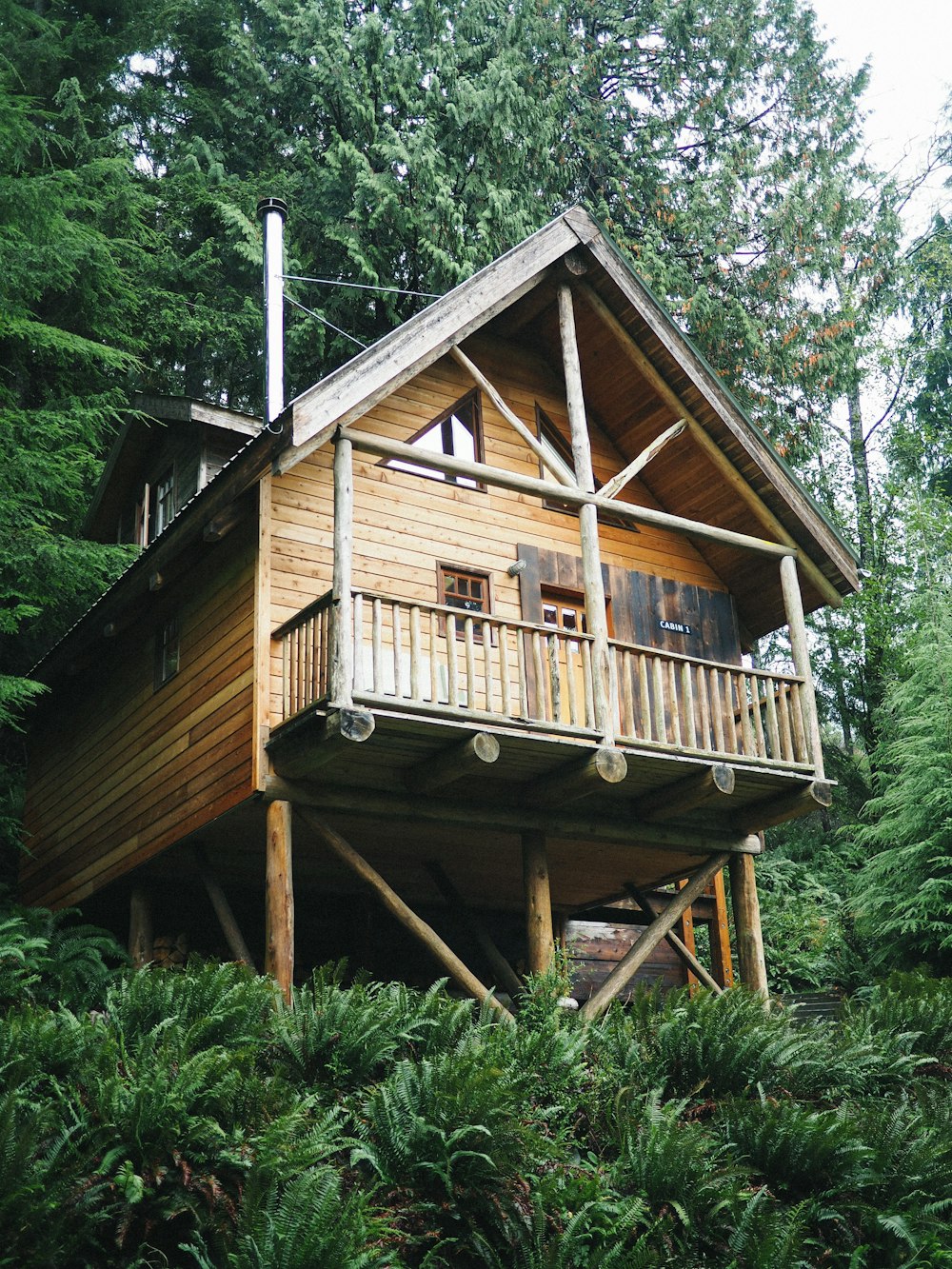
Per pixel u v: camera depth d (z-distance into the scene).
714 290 24.94
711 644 15.25
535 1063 9.61
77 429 17.39
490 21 26.28
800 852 25.27
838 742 28.98
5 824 16.81
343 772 11.59
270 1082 8.09
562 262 13.86
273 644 11.77
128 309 22.09
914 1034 11.50
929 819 17.81
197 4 27.94
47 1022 8.25
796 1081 10.45
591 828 12.89
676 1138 8.74
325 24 24.16
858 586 14.66
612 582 14.63
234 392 26.55
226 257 25.44
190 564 13.16
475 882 14.96
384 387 11.78
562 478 12.86
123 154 24.56
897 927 17.89
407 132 23.94
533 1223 7.94
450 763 11.20
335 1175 7.23
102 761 15.17
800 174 26.27
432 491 13.66
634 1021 10.73
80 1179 6.99
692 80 26.92
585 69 26.20
